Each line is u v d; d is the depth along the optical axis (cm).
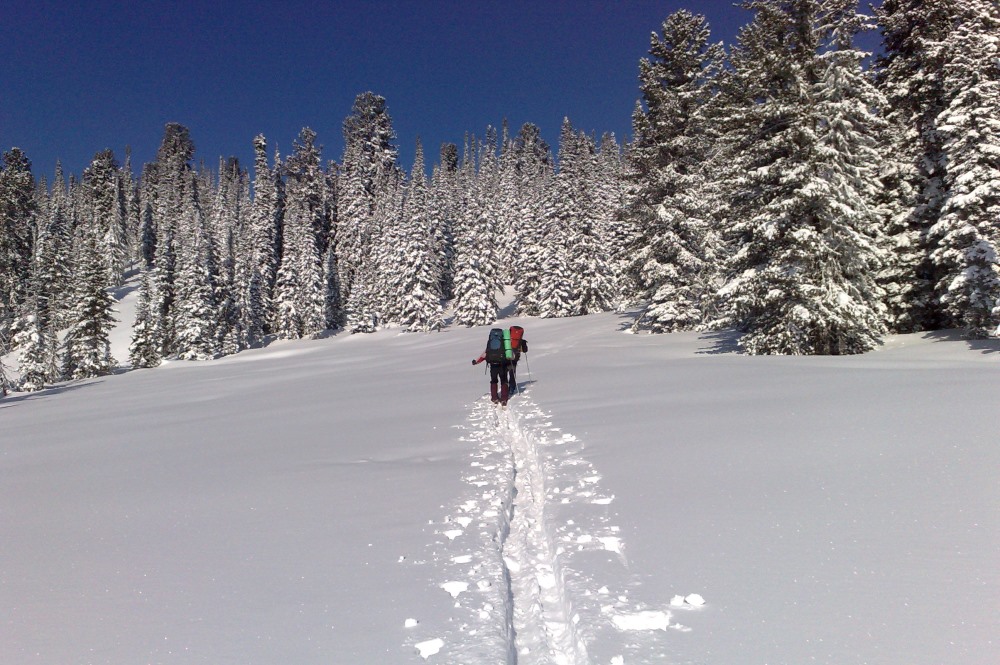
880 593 274
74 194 11288
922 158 2100
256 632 277
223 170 11862
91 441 1058
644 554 345
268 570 358
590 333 3466
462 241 5938
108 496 592
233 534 436
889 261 2111
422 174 7538
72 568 379
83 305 4991
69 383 4212
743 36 2033
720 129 2253
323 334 6594
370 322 6241
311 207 8506
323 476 621
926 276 2172
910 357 1481
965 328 1981
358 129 10775
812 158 1814
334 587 327
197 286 5294
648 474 526
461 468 615
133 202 10831
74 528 478
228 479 637
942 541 326
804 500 417
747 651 234
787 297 1892
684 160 3038
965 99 1825
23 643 273
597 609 280
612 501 456
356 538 411
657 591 296
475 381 1595
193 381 2928
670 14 3094
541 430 790
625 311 4475
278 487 583
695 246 3034
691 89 3056
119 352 6359
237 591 327
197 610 304
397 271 5994
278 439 899
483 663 238
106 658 256
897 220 2120
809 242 1777
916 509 378
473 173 11412
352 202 7731
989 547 313
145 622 292
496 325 5509
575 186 5778
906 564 302
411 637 266
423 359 2952
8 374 4928
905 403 746
